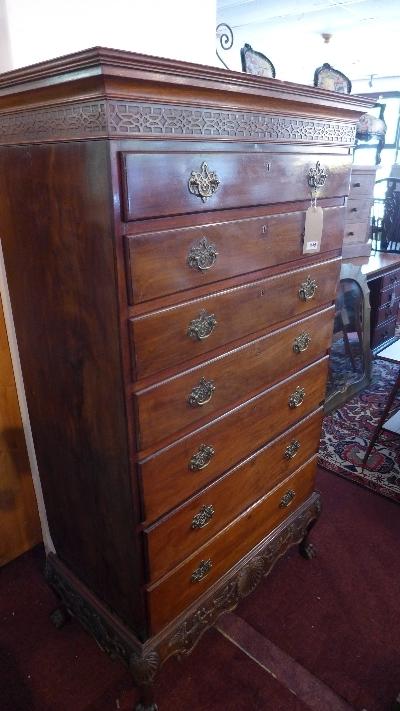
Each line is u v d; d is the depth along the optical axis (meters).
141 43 1.33
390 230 3.90
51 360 1.14
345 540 1.94
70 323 1.02
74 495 1.29
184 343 1.01
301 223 1.22
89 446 1.13
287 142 1.10
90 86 0.76
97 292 0.91
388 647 1.52
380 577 1.77
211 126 0.92
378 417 2.82
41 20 1.10
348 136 1.29
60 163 0.88
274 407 1.38
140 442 1.01
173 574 1.22
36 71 0.81
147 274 0.89
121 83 0.75
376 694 1.39
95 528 1.25
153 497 1.09
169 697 1.38
